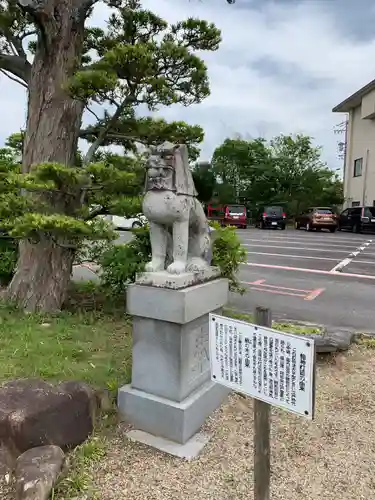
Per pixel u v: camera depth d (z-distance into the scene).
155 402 2.93
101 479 2.47
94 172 4.21
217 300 3.32
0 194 4.68
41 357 3.63
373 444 2.89
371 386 3.75
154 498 2.33
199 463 2.64
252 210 28.83
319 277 8.83
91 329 4.56
